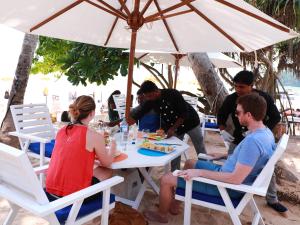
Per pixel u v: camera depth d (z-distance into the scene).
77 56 7.45
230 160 2.59
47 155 3.65
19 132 3.90
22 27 3.45
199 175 2.49
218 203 2.55
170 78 9.48
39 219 3.03
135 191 3.47
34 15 3.25
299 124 10.79
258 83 8.09
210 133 8.55
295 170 5.56
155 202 3.56
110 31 3.97
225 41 3.52
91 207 2.27
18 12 3.12
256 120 2.43
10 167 1.89
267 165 2.31
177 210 3.27
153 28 3.88
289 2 5.93
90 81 7.49
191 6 3.03
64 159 2.30
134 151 2.95
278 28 2.40
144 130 3.89
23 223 2.94
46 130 4.30
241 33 3.11
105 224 2.36
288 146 7.52
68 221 2.03
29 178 1.77
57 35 3.75
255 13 2.39
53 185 2.31
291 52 7.81
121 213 2.95
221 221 3.22
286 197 3.93
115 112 6.77
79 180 2.29
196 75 5.48
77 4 3.14
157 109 3.85
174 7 2.79
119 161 2.61
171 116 3.85
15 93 5.59
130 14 2.94
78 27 3.75
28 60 5.66
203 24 3.40
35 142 3.91
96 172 2.66
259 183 2.35
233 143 3.54
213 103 5.39
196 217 3.27
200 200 2.61
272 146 2.49
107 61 7.38
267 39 2.94
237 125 3.44
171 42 4.06
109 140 3.19
